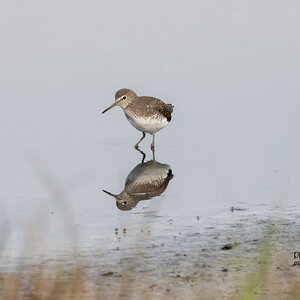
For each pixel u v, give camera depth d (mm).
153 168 22547
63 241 15492
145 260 13898
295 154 22953
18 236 15812
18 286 12547
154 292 12055
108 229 16422
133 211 17984
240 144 24500
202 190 19797
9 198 19391
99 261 13945
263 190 19422
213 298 11602
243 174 21219
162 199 19047
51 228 16641
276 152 23328
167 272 13117
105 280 12758
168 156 23875
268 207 17703
